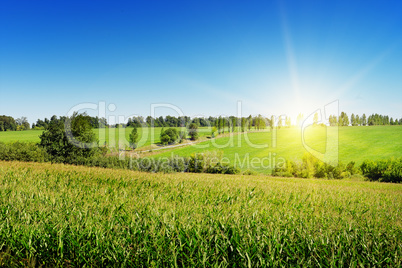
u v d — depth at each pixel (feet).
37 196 25.77
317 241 16.30
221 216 20.22
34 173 43.52
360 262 14.05
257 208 25.13
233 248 15.20
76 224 17.54
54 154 81.76
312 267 14.05
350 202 33.09
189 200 27.86
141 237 15.93
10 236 16.19
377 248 15.51
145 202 25.08
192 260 13.91
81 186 34.24
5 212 20.07
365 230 19.15
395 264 14.14
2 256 14.79
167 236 16.19
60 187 32.58
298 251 15.19
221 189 36.73
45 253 14.83
